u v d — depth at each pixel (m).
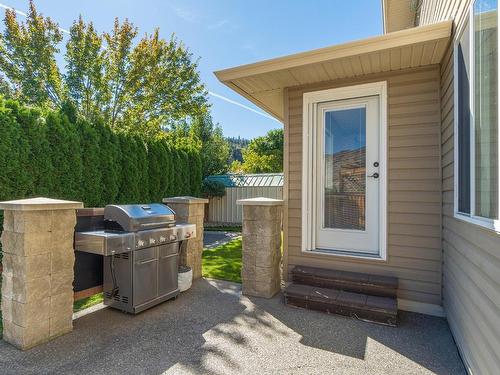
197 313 3.01
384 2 5.58
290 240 3.81
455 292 2.49
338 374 2.03
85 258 3.05
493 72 1.73
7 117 4.46
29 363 2.09
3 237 2.37
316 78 3.56
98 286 3.16
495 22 1.71
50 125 5.20
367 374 2.03
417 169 3.17
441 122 3.08
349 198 3.62
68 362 2.12
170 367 2.08
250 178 11.72
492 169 1.72
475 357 1.89
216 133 17.05
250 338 2.51
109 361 2.14
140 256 2.96
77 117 5.85
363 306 2.86
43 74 8.62
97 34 9.03
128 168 6.85
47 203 2.36
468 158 2.20
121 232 2.87
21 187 4.61
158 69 9.70
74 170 5.50
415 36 2.70
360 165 3.57
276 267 3.61
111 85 9.49
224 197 11.27
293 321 2.84
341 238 3.65
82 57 8.89
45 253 2.38
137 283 2.93
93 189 5.90
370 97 3.52
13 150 4.51
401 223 3.23
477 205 1.96
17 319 2.29
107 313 2.96
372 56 2.98
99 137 6.17
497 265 1.54
